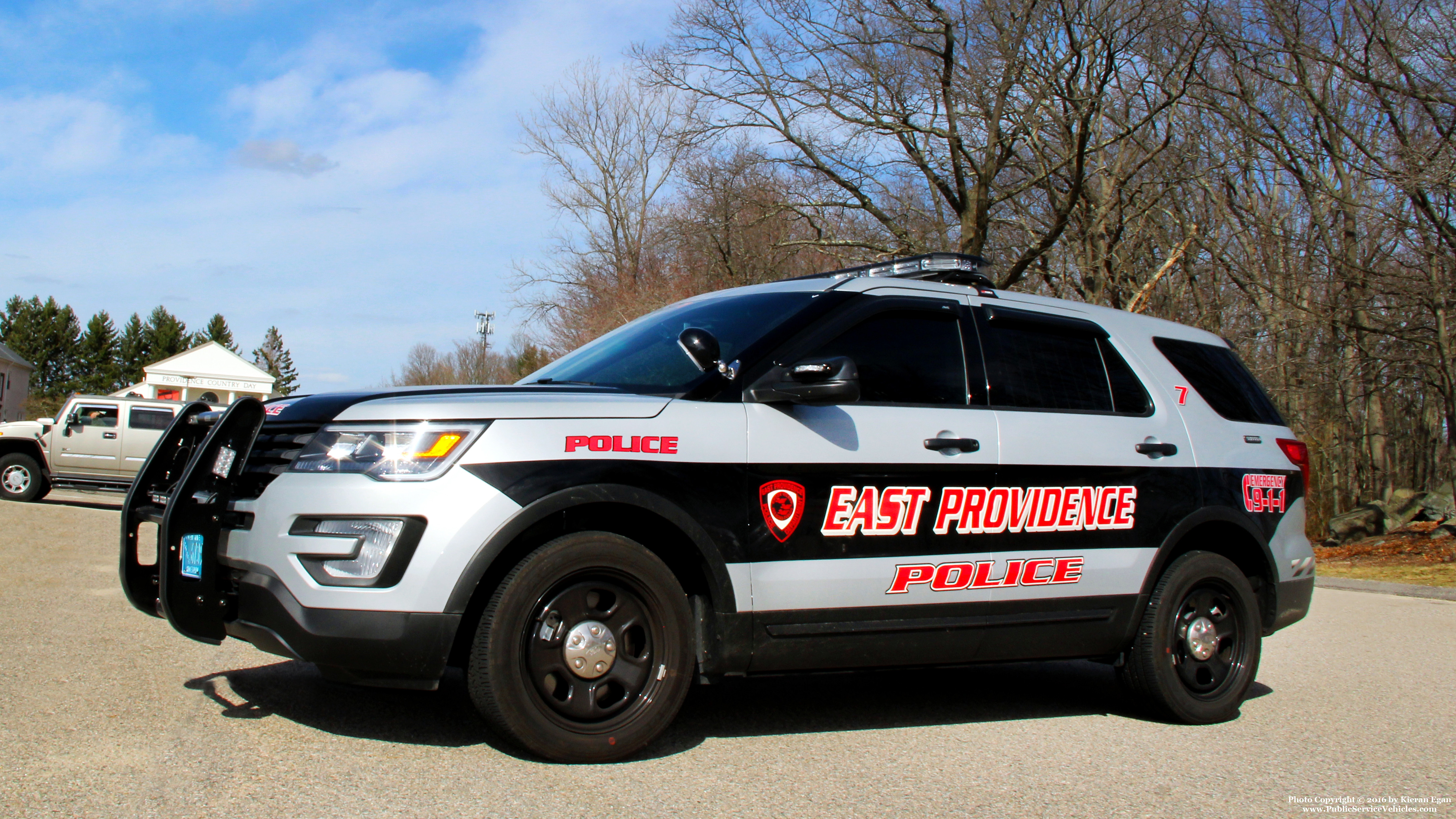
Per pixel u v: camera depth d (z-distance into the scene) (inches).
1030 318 199.0
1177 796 153.3
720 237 1000.2
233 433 155.2
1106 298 874.8
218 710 170.2
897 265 202.8
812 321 175.8
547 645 148.2
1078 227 878.4
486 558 144.3
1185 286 978.1
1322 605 406.6
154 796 129.6
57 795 128.0
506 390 159.3
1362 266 719.7
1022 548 184.5
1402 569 589.6
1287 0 747.4
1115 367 206.2
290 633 143.1
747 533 162.1
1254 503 213.9
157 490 165.8
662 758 157.9
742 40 863.7
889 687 223.1
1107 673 251.9
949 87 797.2
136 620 255.3
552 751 147.9
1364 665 269.7
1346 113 778.8
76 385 4143.7
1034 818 140.2
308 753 149.7
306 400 157.5
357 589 141.9
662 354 180.2
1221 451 211.8
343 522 143.3
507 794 136.6
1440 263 673.6
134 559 163.9
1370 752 182.5
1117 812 144.3
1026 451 185.9
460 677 204.1
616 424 155.9
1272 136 850.8
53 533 487.5
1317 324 773.3
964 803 144.9
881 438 173.6
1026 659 188.4
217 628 152.0
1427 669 265.6
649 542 162.4
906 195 917.8
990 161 789.9
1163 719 201.5
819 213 915.4
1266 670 261.1
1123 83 796.6
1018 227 909.2
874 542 171.6
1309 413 842.8
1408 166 645.3
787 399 163.8
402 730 163.5
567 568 148.3
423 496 143.9
